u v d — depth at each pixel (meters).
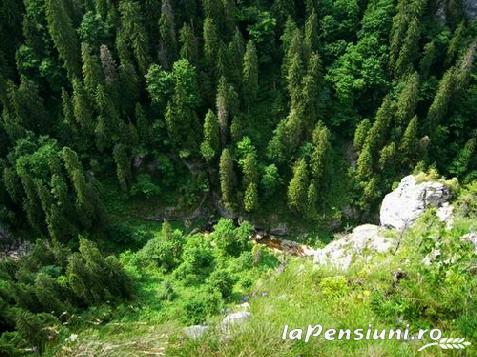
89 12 82.12
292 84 81.75
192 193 84.75
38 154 75.12
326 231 83.38
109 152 84.75
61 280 57.31
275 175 80.62
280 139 81.19
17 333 20.05
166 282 64.56
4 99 79.50
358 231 31.20
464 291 15.10
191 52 82.06
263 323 13.97
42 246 67.12
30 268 64.81
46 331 16.66
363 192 83.00
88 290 57.38
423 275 16.22
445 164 86.19
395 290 16.72
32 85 80.06
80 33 82.19
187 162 84.94
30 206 73.38
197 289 65.56
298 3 93.50
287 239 82.50
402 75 86.81
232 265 70.06
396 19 85.12
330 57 89.69
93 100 80.31
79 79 81.62
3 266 64.56
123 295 61.91
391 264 19.50
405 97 81.31
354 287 18.22
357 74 86.69
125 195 83.75
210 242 76.38
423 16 89.94
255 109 88.31
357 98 88.00
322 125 82.25
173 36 82.81
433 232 19.91
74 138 82.94
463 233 19.81
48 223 72.75
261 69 90.62
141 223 83.50
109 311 46.19
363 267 20.42
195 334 13.80
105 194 83.56
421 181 41.84
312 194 79.62
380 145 82.62
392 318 15.15
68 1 84.00
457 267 15.75
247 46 80.88
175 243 72.56
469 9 91.00
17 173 75.06
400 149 82.50
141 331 14.09
